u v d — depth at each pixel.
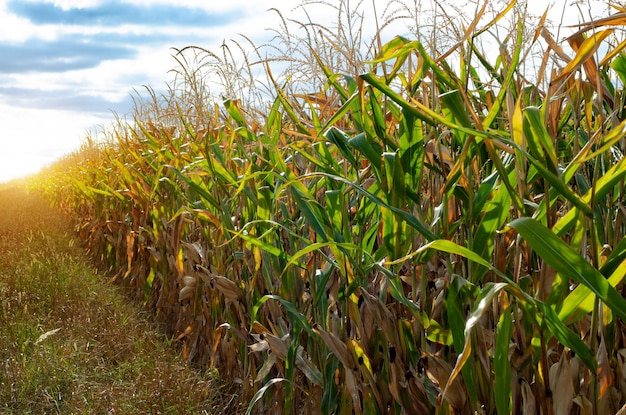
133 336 4.67
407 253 2.26
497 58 2.54
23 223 11.84
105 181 7.94
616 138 1.54
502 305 1.96
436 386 2.27
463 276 2.11
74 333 4.79
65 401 3.72
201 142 4.58
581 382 1.85
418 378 2.26
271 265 3.32
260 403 3.54
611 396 1.74
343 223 2.56
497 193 1.92
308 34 3.07
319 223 2.62
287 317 3.19
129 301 6.18
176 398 3.54
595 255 1.61
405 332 2.28
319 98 3.35
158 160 5.12
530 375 1.91
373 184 2.44
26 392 3.84
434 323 2.14
